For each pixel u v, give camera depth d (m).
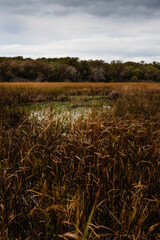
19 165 2.30
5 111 5.82
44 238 1.58
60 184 2.12
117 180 2.17
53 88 14.55
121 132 2.69
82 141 2.50
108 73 72.94
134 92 12.32
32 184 2.24
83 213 1.57
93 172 2.17
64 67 57.09
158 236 1.67
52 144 2.64
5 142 2.86
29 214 1.73
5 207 1.68
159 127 3.54
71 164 2.34
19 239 1.60
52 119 2.96
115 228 1.64
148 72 87.12
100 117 3.35
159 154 2.48
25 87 13.89
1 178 1.95
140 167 2.46
